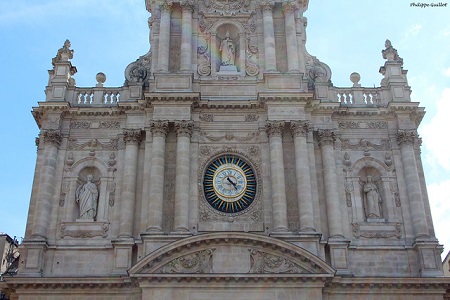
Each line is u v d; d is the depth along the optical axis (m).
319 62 36.91
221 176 32.84
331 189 32.03
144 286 27.86
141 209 31.52
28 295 28.70
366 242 31.17
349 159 33.47
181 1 37.28
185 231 30.22
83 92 35.31
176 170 32.06
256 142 33.47
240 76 35.69
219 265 28.50
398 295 29.17
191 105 33.62
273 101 33.69
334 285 29.00
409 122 34.19
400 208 32.22
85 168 33.22
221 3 38.19
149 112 33.94
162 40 36.00
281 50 36.69
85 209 31.72
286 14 37.34
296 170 32.19
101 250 30.59
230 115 34.16
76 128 34.06
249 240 28.84
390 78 35.62
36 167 32.78
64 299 28.73
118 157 33.22
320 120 34.25
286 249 28.58
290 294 27.95
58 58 36.00
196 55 36.41
